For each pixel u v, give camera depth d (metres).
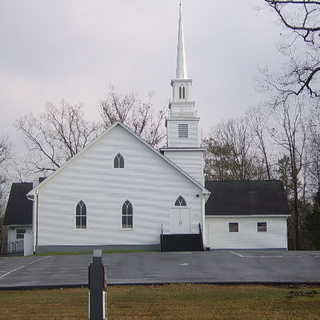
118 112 61.78
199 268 25.53
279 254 33.41
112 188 40.44
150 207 40.41
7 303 16.27
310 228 49.94
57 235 39.78
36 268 26.97
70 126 59.47
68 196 40.12
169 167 40.72
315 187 58.69
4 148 69.12
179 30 45.91
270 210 46.81
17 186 54.44
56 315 14.29
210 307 15.15
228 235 46.47
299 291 17.80
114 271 24.78
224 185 50.00
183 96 45.09
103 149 40.66
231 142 69.56
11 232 51.31
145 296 17.08
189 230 40.22
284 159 63.12
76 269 25.98
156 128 62.19
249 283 19.95
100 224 40.09
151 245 40.12
